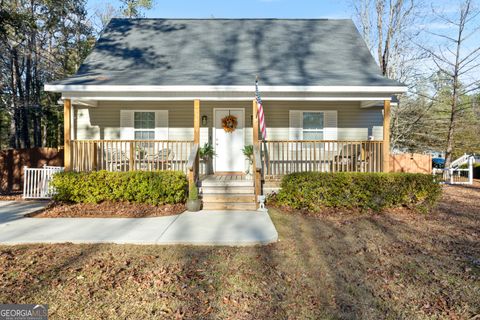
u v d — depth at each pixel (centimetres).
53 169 1119
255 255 552
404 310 378
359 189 884
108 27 1431
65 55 2412
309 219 801
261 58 1227
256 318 361
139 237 629
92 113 1215
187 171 991
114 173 925
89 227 709
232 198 934
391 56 2103
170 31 1409
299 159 1205
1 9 1441
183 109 1216
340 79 1030
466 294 416
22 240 612
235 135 1230
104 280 450
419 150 2284
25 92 2231
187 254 556
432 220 798
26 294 410
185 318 359
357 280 455
